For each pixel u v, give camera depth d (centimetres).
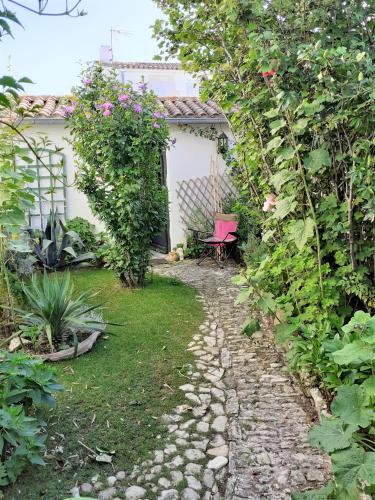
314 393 262
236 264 732
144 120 551
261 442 242
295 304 303
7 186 192
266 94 304
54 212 702
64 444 238
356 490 147
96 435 247
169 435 251
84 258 686
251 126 339
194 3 352
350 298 287
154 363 344
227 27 326
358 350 165
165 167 815
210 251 784
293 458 227
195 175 814
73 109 557
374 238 260
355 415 165
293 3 281
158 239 861
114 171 534
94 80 573
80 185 566
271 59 254
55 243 679
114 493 204
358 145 243
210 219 819
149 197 570
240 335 406
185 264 754
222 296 541
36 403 218
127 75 1305
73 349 351
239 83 322
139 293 553
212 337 402
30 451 202
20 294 410
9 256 440
